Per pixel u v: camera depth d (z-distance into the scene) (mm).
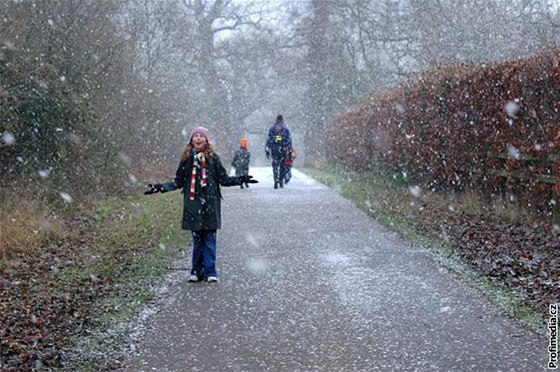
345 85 40281
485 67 14438
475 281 8609
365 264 9906
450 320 7102
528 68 12367
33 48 16391
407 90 19594
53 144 16188
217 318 7406
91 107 17984
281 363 6000
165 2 31078
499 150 13617
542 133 11930
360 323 7086
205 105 38969
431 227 12695
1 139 14820
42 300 8188
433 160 17219
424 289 8391
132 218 14914
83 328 7047
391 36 37094
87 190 17516
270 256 10680
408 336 6629
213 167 9219
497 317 7133
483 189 14602
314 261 10211
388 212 15023
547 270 8750
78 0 17922
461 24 26516
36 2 16344
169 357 6219
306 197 19125
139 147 24734
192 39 38875
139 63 25750
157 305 7965
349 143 30250
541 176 11898
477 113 14578
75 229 13484
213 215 9055
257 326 7086
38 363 5988
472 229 12078
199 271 9180
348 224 13766
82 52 18016
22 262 10609
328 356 6141
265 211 16062
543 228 11367
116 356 6250
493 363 5840
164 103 28797
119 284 8961
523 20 25234
